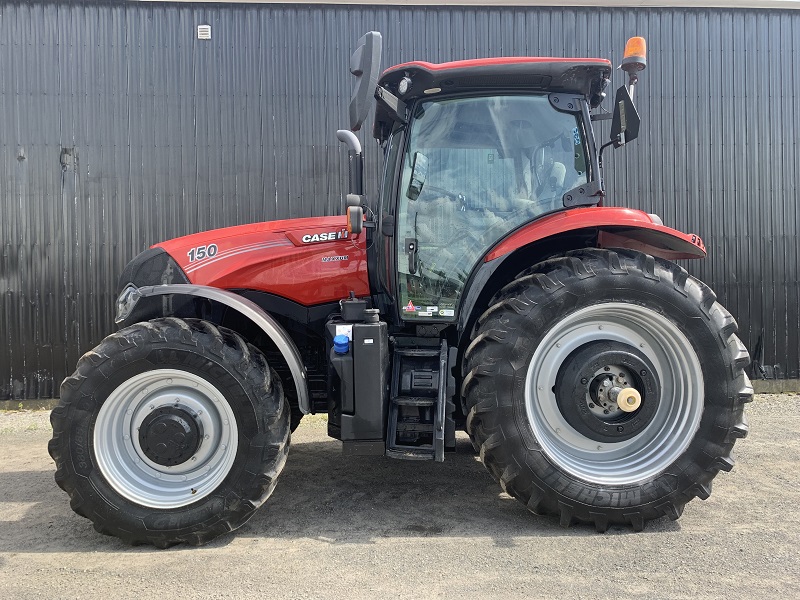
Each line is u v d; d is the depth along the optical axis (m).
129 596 2.10
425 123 2.93
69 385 2.52
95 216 5.60
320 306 3.12
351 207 2.84
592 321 2.75
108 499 2.49
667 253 3.22
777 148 5.99
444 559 2.36
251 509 2.53
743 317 6.03
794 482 3.23
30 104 5.51
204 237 3.23
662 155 5.91
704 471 2.62
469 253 2.94
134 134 5.59
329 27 5.62
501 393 2.57
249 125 5.64
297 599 2.06
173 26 5.54
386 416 2.69
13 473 3.65
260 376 2.57
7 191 5.55
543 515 2.72
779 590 2.08
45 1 5.46
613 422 2.68
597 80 2.90
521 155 2.93
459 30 5.71
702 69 5.89
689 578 2.17
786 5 5.85
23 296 5.59
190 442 2.54
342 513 2.88
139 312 2.96
